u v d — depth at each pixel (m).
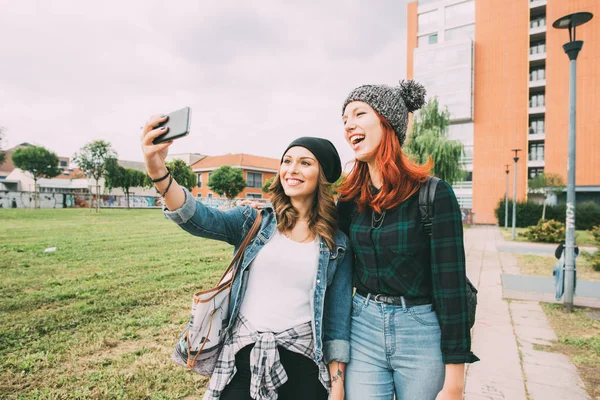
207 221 1.58
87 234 13.92
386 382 1.55
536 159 31.92
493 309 5.75
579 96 29.28
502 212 30.02
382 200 1.52
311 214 1.74
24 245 10.45
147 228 17.12
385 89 1.59
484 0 33.44
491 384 3.29
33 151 33.31
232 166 46.00
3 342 3.79
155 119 1.40
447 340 1.37
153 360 3.45
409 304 1.50
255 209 1.80
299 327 1.58
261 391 1.47
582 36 29.31
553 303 6.09
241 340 1.56
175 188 1.50
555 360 3.82
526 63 31.78
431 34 35.84
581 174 28.83
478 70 33.62
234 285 1.64
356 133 1.59
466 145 33.81
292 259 1.62
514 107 32.16
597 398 3.06
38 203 38.78
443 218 1.41
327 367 1.65
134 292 5.87
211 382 1.55
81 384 3.01
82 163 28.30
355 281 1.70
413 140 23.08
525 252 13.13
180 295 5.79
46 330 4.17
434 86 34.50
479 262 10.72
